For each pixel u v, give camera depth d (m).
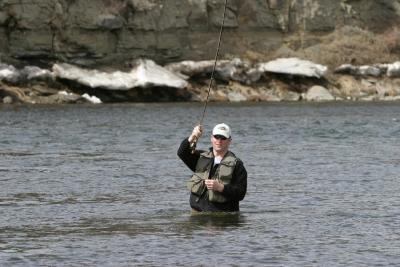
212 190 32.19
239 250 26.22
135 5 122.81
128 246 26.81
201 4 129.38
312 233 28.89
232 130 75.88
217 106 111.31
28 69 113.06
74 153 55.66
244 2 135.50
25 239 28.00
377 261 24.89
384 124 83.19
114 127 77.81
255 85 128.50
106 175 44.69
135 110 100.81
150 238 28.00
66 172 45.91
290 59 132.75
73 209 34.06
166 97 119.94
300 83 131.25
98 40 120.25
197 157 32.44
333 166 48.91
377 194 38.12
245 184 32.12
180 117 91.44
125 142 63.88
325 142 64.94
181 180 42.97
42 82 113.44
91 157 53.31
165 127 78.62
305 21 139.50
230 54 132.50
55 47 117.50
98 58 120.25
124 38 122.44
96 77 116.00
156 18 124.94
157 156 54.06
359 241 27.58
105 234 28.75
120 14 121.62
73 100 111.69
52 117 88.19
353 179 43.25
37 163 49.91
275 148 59.84
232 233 28.83
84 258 25.25
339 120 88.62
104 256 25.48
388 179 43.28
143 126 79.38
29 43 115.88
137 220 31.42
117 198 37.00
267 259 25.06
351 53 140.25
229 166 31.89
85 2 119.19
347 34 142.62
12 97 109.56
